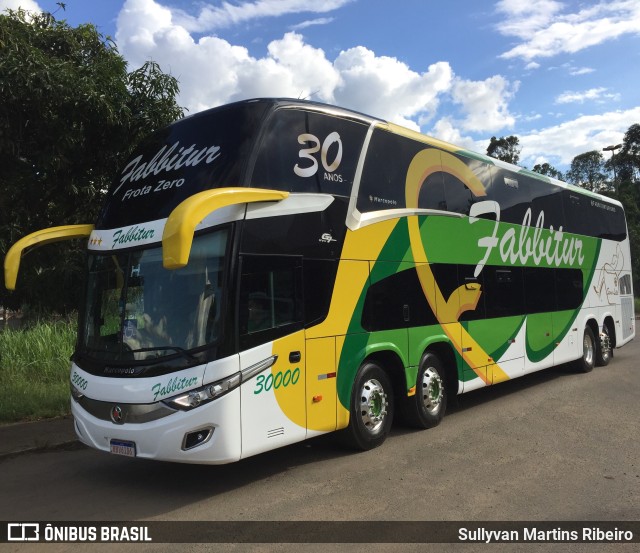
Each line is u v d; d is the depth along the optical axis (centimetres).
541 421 815
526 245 1031
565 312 1152
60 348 1196
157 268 559
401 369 731
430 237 792
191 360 512
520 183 1041
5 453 708
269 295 561
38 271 873
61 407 910
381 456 656
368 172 704
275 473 607
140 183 633
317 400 600
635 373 1246
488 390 1079
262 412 540
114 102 845
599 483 559
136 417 520
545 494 530
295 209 600
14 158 802
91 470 646
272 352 554
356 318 658
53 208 920
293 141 616
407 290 741
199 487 574
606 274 1381
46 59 779
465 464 623
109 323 577
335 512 494
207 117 628
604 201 1422
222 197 510
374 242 695
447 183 845
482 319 888
